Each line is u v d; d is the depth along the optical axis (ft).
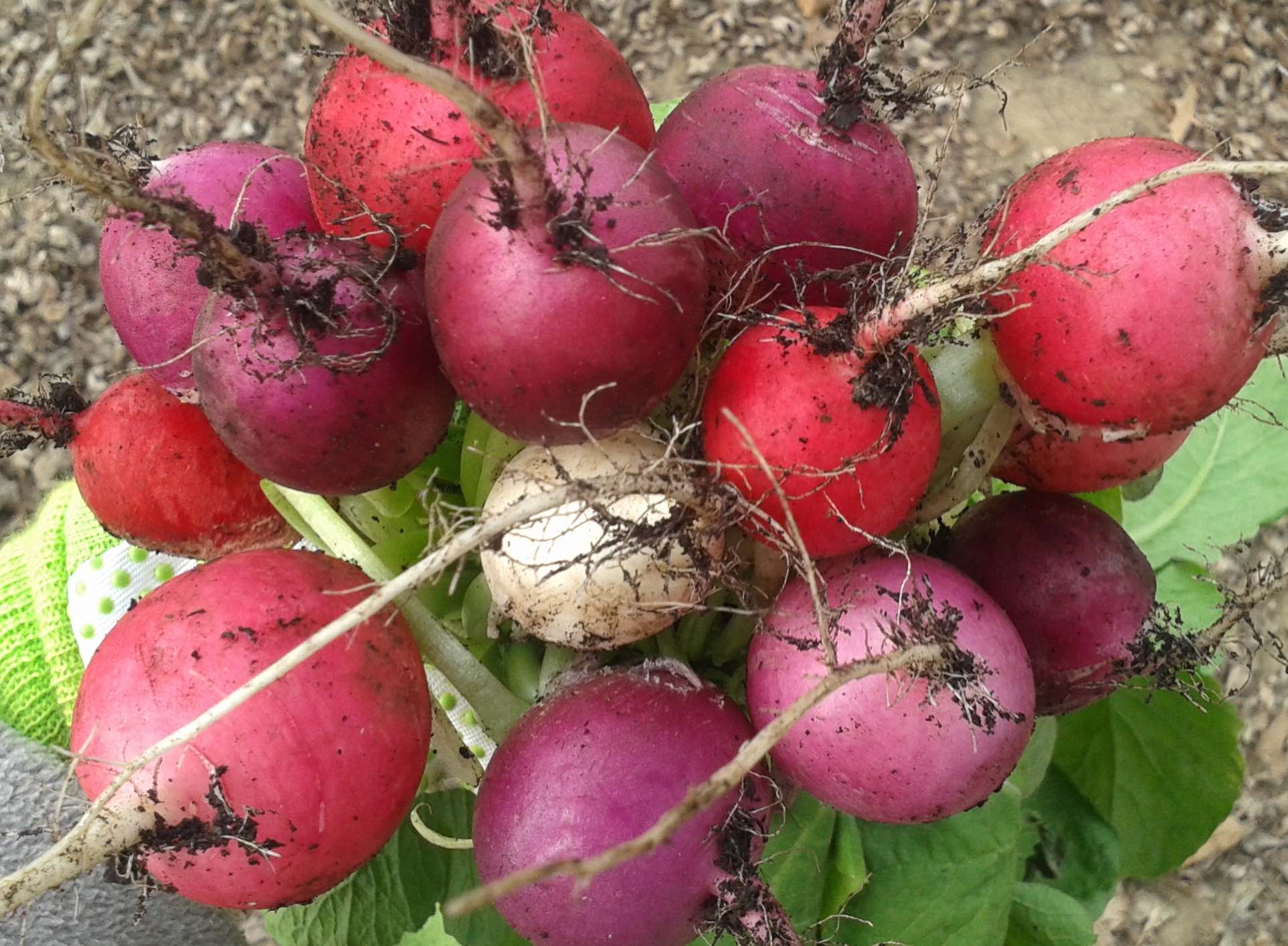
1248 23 2.04
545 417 0.50
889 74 0.58
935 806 0.57
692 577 0.56
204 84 2.00
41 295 1.86
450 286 0.49
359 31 0.44
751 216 0.55
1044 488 0.68
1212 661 0.73
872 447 0.52
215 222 0.51
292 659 0.49
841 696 0.55
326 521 0.63
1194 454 1.01
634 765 0.56
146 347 0.60
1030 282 0.54
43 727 0.87
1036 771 0.84
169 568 0.85
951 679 0.55
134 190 0.48
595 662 0.63
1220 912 1.59
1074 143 1.96
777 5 2.07
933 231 1.85
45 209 1.88
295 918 0.78
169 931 0.94
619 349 0.48
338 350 0.51
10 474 1.79
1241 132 1.98
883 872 0.78
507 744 0.59
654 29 2.06
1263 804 1.64
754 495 0.53
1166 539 1.00
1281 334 0.60
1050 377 0.55
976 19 2.04
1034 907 0.92
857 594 0.57
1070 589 0.64
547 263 0.47
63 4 2.02
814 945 0.67
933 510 0.63
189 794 0.52
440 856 0.77
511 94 0.54
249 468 0.61
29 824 0.85
